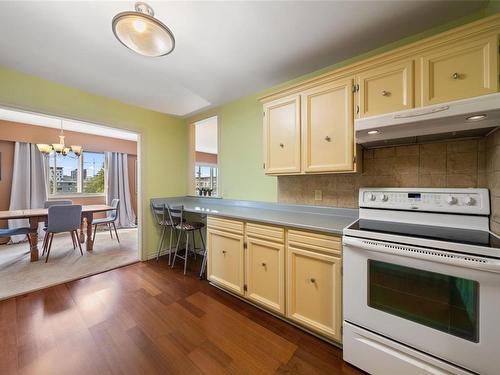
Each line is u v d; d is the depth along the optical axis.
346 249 1.34
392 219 1.56
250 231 1.94
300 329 1.68
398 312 1.20
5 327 1.67
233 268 2.09
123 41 1.28
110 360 1.37
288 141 1.96
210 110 3.17
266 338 1.58
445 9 1.39
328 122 1.73
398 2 1.33
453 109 1.12
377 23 1.51
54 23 1.47
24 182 4.18
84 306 1.96
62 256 3.29
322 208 2.09
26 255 3.35
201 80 2.31
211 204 3.10
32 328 1.66
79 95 2.47
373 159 1.81
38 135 4.33
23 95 2.10
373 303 1.27
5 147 4.04
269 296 1.82
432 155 1.57
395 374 1.18
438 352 1.08
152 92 2.58
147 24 1.18
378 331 1.24
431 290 1.12
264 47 1.76
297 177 2.29
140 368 1.31
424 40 1.30
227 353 1.44
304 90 1.86
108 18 1.43
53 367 1.31
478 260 0.96
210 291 2.25
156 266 2.93
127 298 2.10
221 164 3.05
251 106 2.68
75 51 1.79
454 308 1.06
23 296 2.12
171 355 1.42
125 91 2.55
